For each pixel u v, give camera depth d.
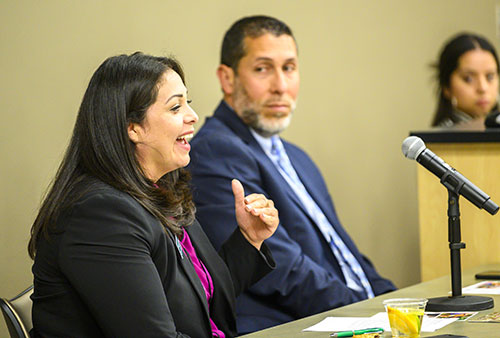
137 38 7.77
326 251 6.94
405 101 11.45
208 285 4.77
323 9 10.12
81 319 3.94
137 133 4.30
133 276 3.82
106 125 4.18
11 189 6.68
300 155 7.57
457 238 4.49
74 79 7.19
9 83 6.70
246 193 6.46
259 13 9.21
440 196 6.75
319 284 6.32
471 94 9.84
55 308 3.96
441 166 4.44
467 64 9.81
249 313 6.21
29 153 6.81
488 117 7.39
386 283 7.26
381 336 3.74
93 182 4.06
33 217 6.81
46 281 3.96
